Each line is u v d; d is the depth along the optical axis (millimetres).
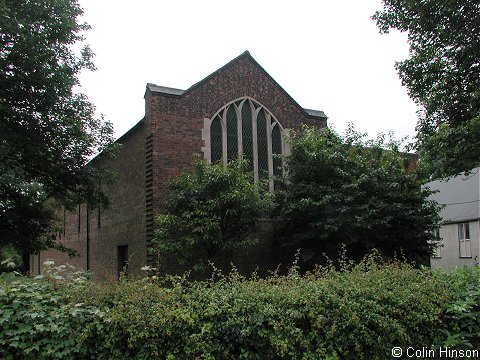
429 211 15359
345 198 13703
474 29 14156
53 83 15031
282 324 4594
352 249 15398
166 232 13312
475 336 5164
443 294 5348
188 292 5035
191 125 15906
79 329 4422
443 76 15766
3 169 13273
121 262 18047
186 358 4406
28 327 4297
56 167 16359
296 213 14492
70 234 26297
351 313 4793
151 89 15328
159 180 14977
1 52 14297
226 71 17109
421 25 15211
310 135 15523
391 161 15625
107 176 17078
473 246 28641
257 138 17734
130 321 4438
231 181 13555
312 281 5328
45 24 15477
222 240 13586
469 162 14828
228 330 4543
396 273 5836
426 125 17031
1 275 5398
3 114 14516
